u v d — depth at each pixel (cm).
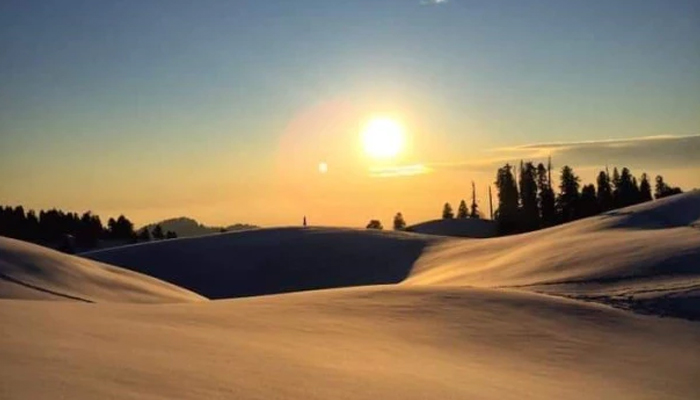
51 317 1470
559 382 1493
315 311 2020
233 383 1030
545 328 2070
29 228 12712
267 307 2073
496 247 6656
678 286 2861
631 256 3662
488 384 1331
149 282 4284
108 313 1677
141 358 1125
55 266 3578
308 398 1008
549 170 11612
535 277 3809
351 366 1308
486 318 2116
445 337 1848
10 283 3105
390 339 1734
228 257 8388
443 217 14338
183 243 9050
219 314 1845
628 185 11381
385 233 9094
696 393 1543
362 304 2205
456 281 4666
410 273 6944
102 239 13512
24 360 1008
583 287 3184
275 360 1261
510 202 11738
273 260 8206
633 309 2539
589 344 1956
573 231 5891
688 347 2027
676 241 3884
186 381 1002
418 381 1241
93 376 958
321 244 8569
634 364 1777
